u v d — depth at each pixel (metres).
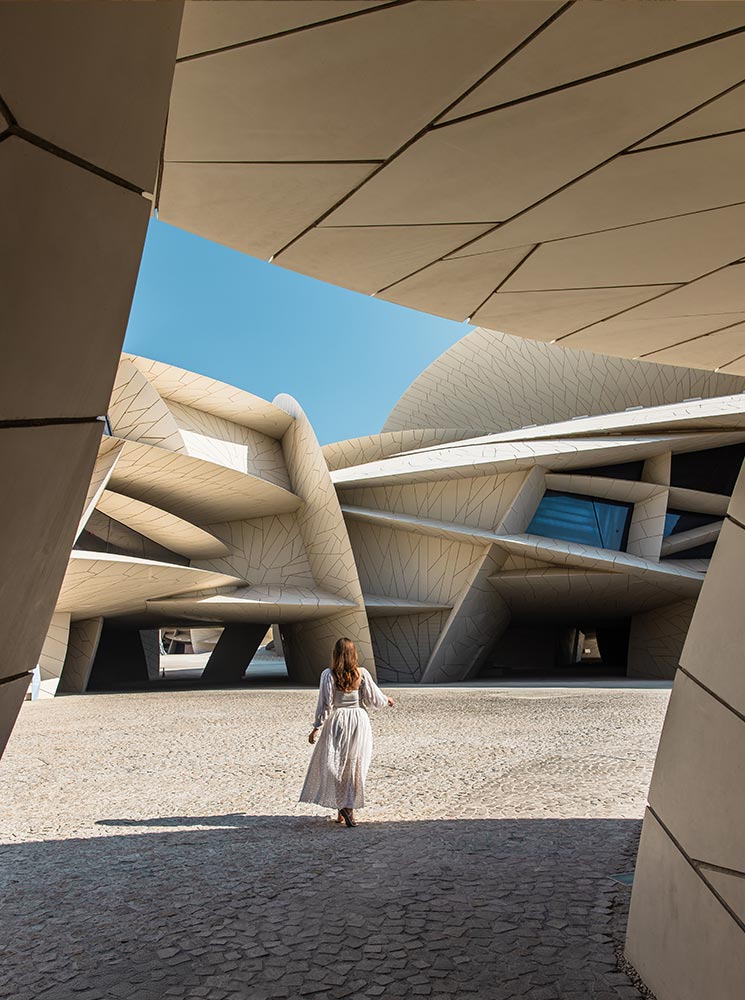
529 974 3.54
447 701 19.17
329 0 2.23
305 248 4.20
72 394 1.89
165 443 26.03
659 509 31.33
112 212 1.75
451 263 4.35
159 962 3.76
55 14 1.35
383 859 5.50
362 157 3.21
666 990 3.21
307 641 32.62
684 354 6.14
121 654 39.62
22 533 1.88
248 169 3.36
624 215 3.73
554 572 30.83
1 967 3.75
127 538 29.92
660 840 3.50
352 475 33.78
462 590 32.16
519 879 4.97
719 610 3.20
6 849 5.93
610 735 12.00
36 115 1.45
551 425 34.41
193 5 2.28
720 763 3.01
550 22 2.35
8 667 2.17
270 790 8.22
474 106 2.83
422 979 3.50
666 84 2.70
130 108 1.67
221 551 30.92
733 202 3.59
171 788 8.41
